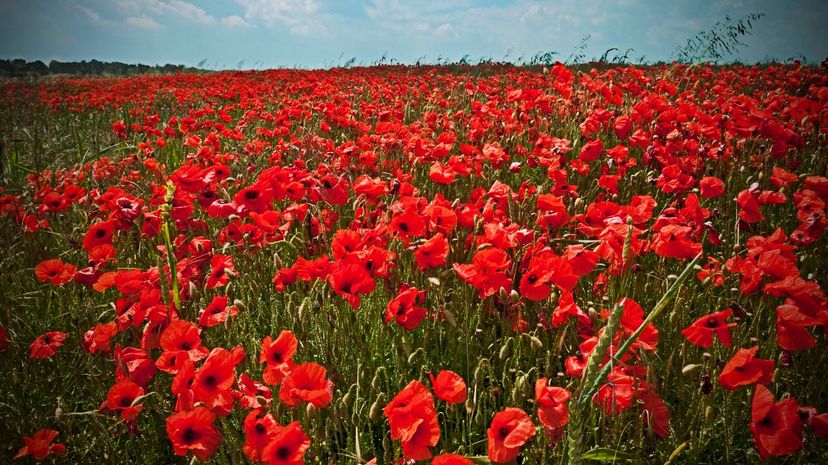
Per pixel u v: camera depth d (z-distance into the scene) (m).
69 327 3.24
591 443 2.21
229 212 3.32
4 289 3.60
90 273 2.97
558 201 2.97
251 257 3.45
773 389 2.40
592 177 5.10
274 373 1.94
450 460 1.48
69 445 2.35
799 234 3.02
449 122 6.94
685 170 4.56
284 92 14.40
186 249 3.41
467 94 9.71
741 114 4.61
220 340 2.88
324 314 2.69
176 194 3.42
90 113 14.07
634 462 1.87
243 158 6.08
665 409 1.87
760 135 4.88
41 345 2.52
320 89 11.48
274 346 1.98
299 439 1.65
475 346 2.70
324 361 2.57
